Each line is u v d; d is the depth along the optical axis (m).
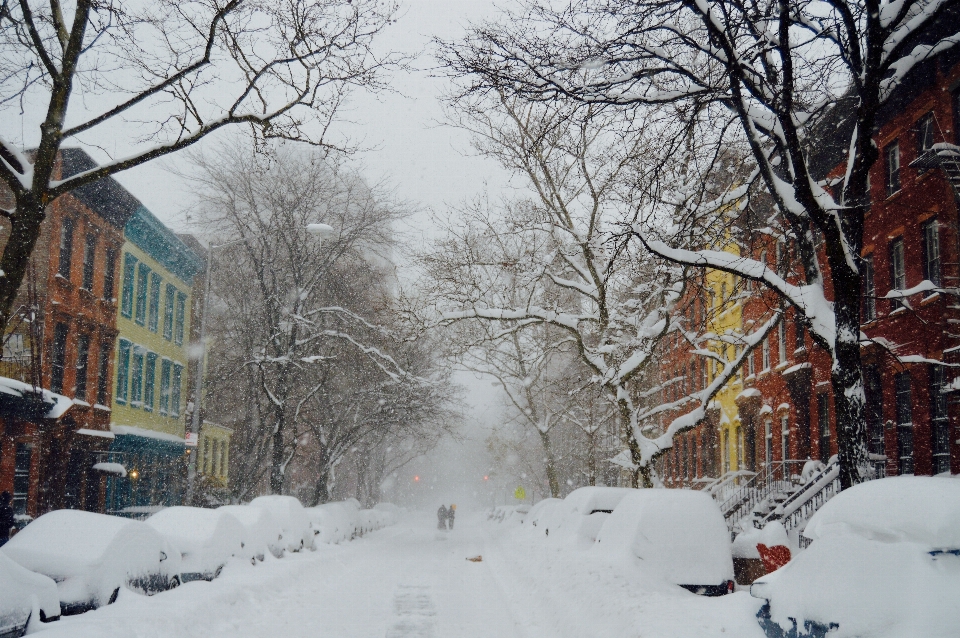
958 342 17.73
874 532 5.91
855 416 11.02
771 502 23.75
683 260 13.35
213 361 44.22
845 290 11.27
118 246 32.62
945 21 16.17
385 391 35.91
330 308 31.08
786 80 11.09
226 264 36.66
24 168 10.95
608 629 8.95
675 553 11.61
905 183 19.97
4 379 20.47
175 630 9.25
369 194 32.25
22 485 25.56
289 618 11.78
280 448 30.12
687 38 12.07
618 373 20.47
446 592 15.66
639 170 15.66
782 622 6.27
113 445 32.28
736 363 20.19
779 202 12.88
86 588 9.38
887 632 5.34
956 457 17.38
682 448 43.03
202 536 13.54
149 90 11.23
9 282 10.42
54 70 10.73
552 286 27.03
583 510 17.06
